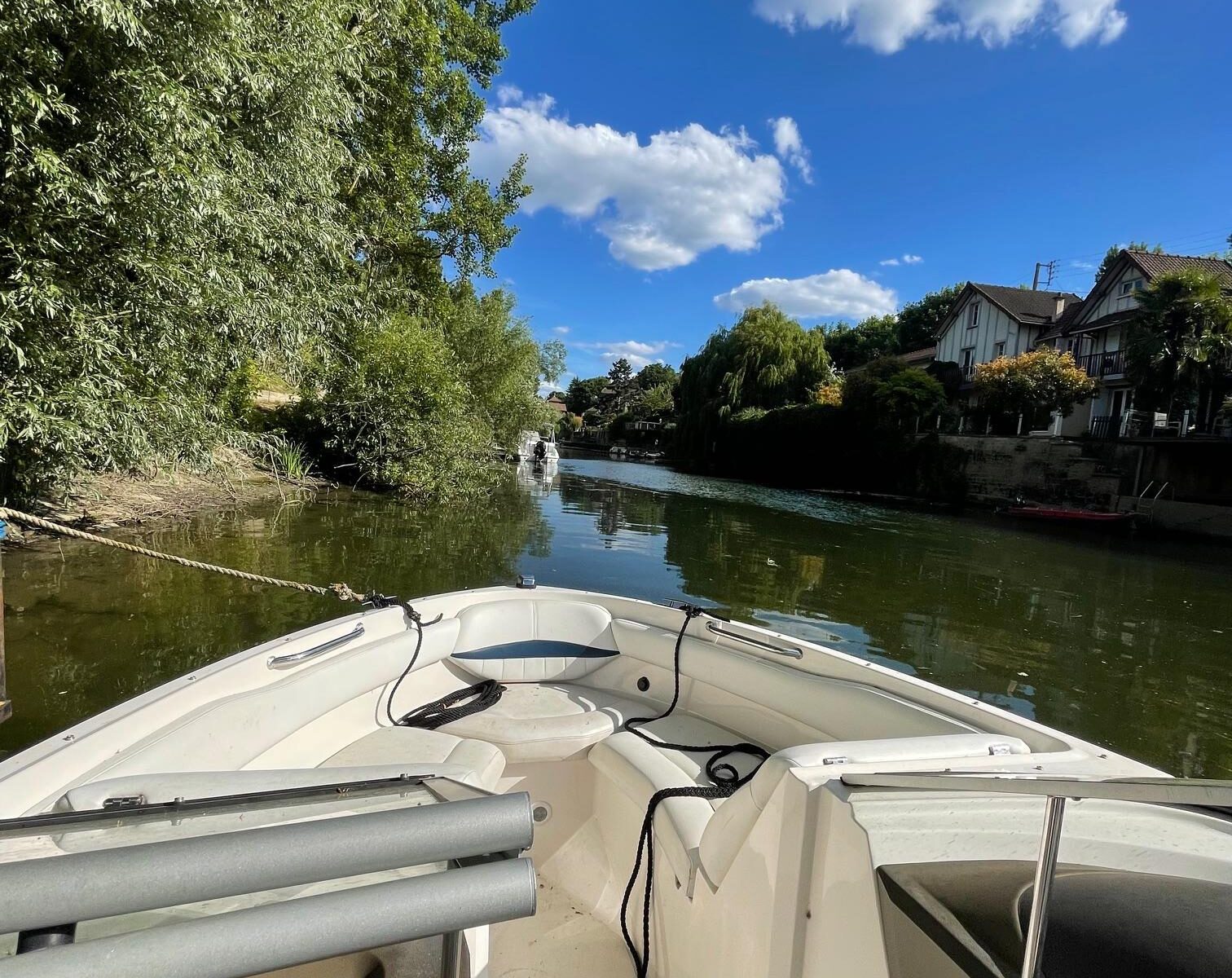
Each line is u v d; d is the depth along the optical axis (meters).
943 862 0.84
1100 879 0.77
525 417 22.62
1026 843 0.87
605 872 2.08
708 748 2.22
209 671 1.85
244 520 9.73
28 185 4.20
